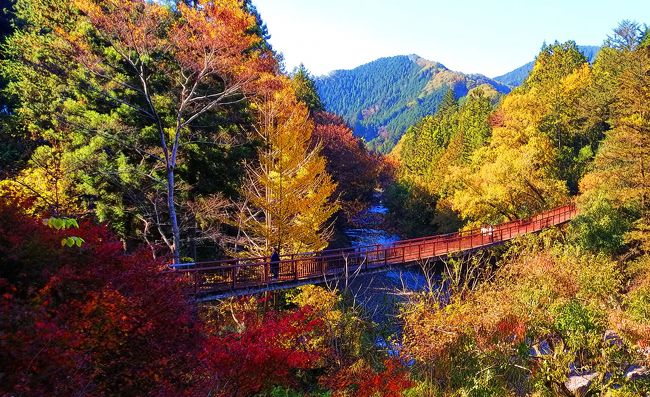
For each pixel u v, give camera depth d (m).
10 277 5.11
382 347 11.19
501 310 8.42
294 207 14.06
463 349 9.03
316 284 14.26
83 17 14.90
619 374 7.07
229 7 13.22
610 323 7.55
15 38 20.20
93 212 15.52
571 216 25.64
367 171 46.81
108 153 15.00
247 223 15.05
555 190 30.30
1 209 5.66
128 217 15.80
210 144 16.03
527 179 29.56
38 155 15.34
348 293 13.28
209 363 6.11
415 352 9.54
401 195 49.72
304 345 9.58
